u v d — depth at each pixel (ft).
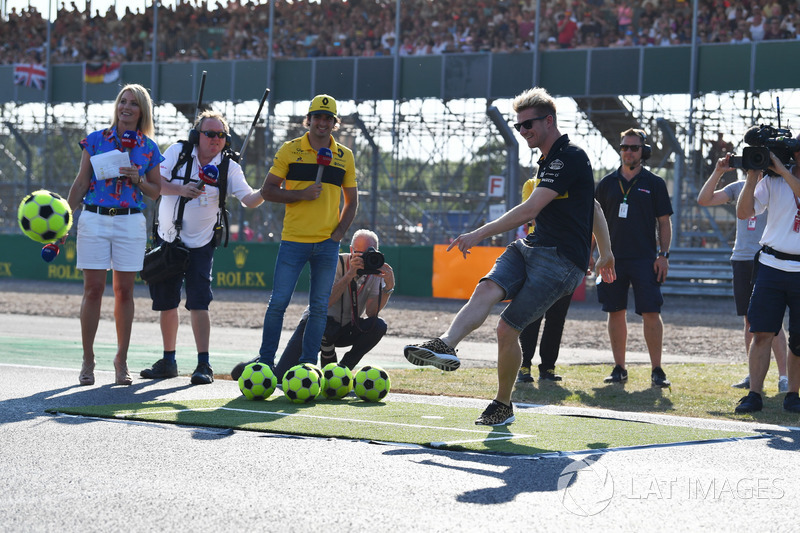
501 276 31.32
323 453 27.30
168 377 46.57
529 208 30.71
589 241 32.19
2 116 186.19
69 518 19.98
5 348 63.62
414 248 136.15
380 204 165.58
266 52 178.09
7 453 26.63
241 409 35.78
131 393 40.34
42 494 22.03
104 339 73.92
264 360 42.68
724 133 140.15
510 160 130.00
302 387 38.11
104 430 30.48
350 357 46.42
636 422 34.99
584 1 155.53
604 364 61.93
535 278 31.48
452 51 163.63
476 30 162.61
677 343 83.30
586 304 134.00
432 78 161.07
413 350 29.12
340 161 42.91
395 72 161.68
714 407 41.37
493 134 144.77
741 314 50.65
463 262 131.64
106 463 25.52
